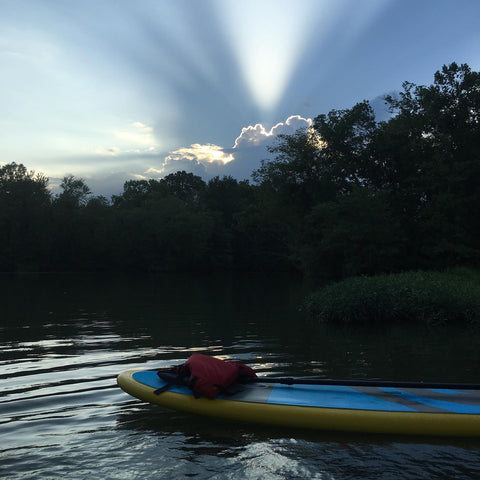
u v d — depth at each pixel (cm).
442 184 3012
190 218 6894
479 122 3191
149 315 1630
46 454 453
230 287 3325
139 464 433
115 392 656
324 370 802
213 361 566
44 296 2445
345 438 493
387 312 1447
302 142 3850
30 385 696
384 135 3444
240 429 518
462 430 491
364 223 2966
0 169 6994
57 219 6850
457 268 2602
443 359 888
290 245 5544
